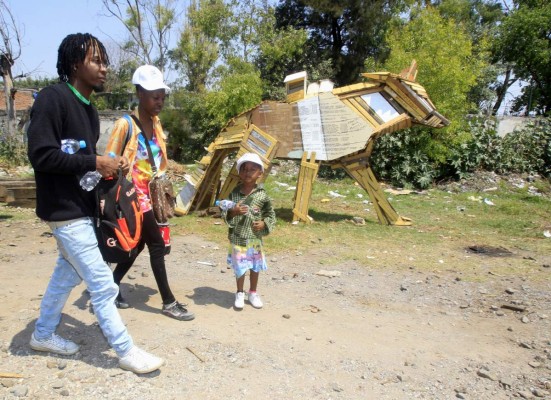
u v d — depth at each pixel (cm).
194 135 2227
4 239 703
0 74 1914
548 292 541
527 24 2528
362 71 2759
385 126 820
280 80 2464
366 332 418
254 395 308
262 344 380
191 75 2519
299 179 867
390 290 537
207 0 2416
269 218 453
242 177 452
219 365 343
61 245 308
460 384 341
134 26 2855
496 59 2773
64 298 338
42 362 331
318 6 2558
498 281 579
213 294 494
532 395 329
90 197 314
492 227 916
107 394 297
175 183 1408
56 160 281
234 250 452
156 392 303
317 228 835
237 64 2256
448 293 534
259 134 877
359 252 691
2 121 2223
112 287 315
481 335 427
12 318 403
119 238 339
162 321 410
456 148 1480
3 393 292
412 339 411
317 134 848
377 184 876
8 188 948
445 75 1400
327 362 359
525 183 1461
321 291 523
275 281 552
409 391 328
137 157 400
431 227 894
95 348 356
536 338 423
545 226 930
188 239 746
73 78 309
